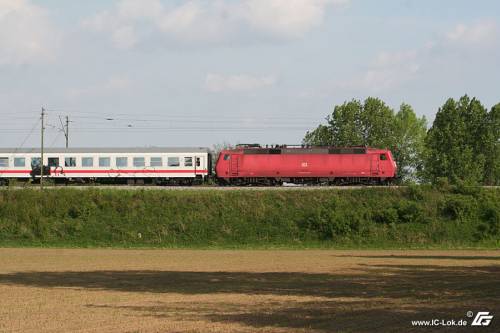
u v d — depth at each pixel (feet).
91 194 198.80
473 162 310.24
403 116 377.71
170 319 71.00
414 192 200.13
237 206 193.16
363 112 353.51
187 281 106.52
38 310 77.56
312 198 198.08
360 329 65.05
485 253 161.07
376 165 233.96
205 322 69.10
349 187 207.00
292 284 102.12
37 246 178.50
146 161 242.99
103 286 100.83
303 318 70.85
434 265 131.44
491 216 186.91
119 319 71.15
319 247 175.63
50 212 193.26
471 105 320.50
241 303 82.12
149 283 104.27
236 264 134.10
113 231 184.65
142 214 191.01
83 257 150.10
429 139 324.60
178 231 184.14
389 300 84.07
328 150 234.79
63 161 242.17
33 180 242.58
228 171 233.76
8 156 242.37
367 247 175.52
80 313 75.20
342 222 182.29
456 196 197.57
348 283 103.19
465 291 92.99
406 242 178.81
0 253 160.25
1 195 201.26
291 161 233.76
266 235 181.78
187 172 243.60
